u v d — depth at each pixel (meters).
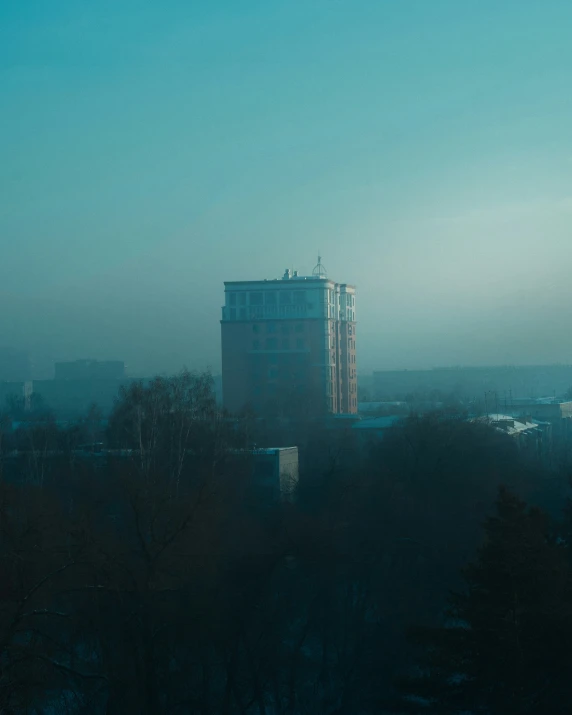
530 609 26.47
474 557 50.44
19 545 35.16
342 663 46.50
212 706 41.09
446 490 59.12
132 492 41.69
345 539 48.53
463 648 27.48
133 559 40.16
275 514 52.31
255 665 41.59
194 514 40.53
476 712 28.31
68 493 59.12
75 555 35.62
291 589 46.59
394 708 31.95
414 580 49.62
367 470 68.19
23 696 33.38
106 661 37.72
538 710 26.31
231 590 40.88
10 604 34.22
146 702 36.19
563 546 35.88
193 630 38.53
